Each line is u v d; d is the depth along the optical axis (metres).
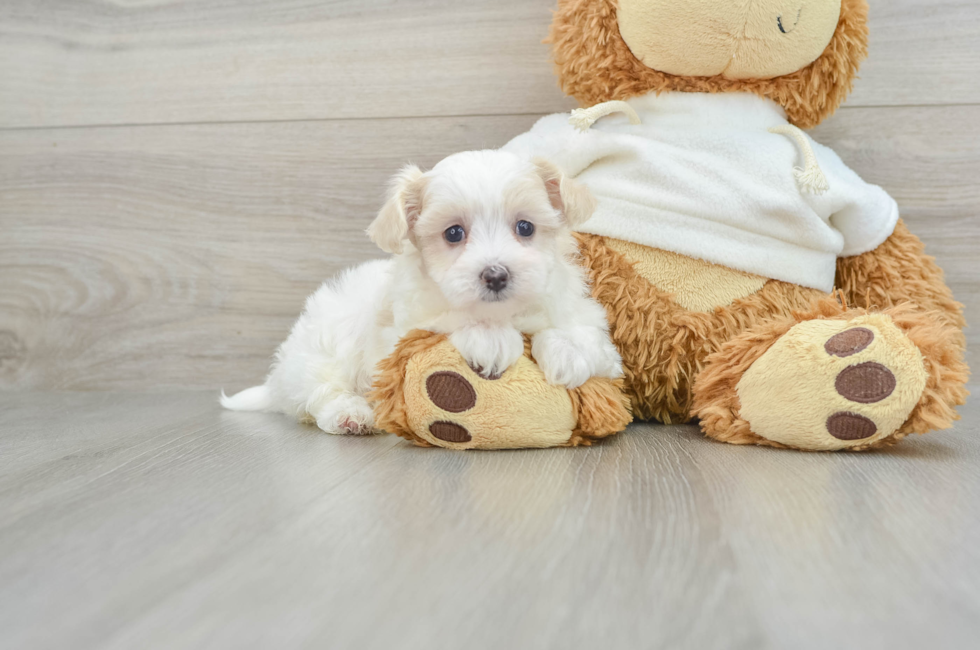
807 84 1.75
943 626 0.70
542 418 1.45
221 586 0.82
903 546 0.90
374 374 1.64
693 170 1.69
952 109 2.04
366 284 1.85
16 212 2.47
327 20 2.26
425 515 1.04
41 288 2.48
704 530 0.96
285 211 2.34
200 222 2.39
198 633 0.71
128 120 2.39
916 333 1.40
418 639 0.69
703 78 1.74
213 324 2.41
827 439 1.41
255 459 1.43
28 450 1.57
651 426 1.77
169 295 2.43
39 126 2.43
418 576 0.83
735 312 1.69
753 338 1.51
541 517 1.02
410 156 2.27
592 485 1.18
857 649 0.66
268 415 2.01
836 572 0.83
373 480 1.24
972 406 1.88
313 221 2.34
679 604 0.75
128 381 2.47
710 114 1.74
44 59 2.40
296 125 2.31
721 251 1.67
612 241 1.74
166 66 2.35
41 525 1.04
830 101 1.79
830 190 1.69
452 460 1.39
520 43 2.19
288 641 0.69
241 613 0.75
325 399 1.75
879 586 0.79
